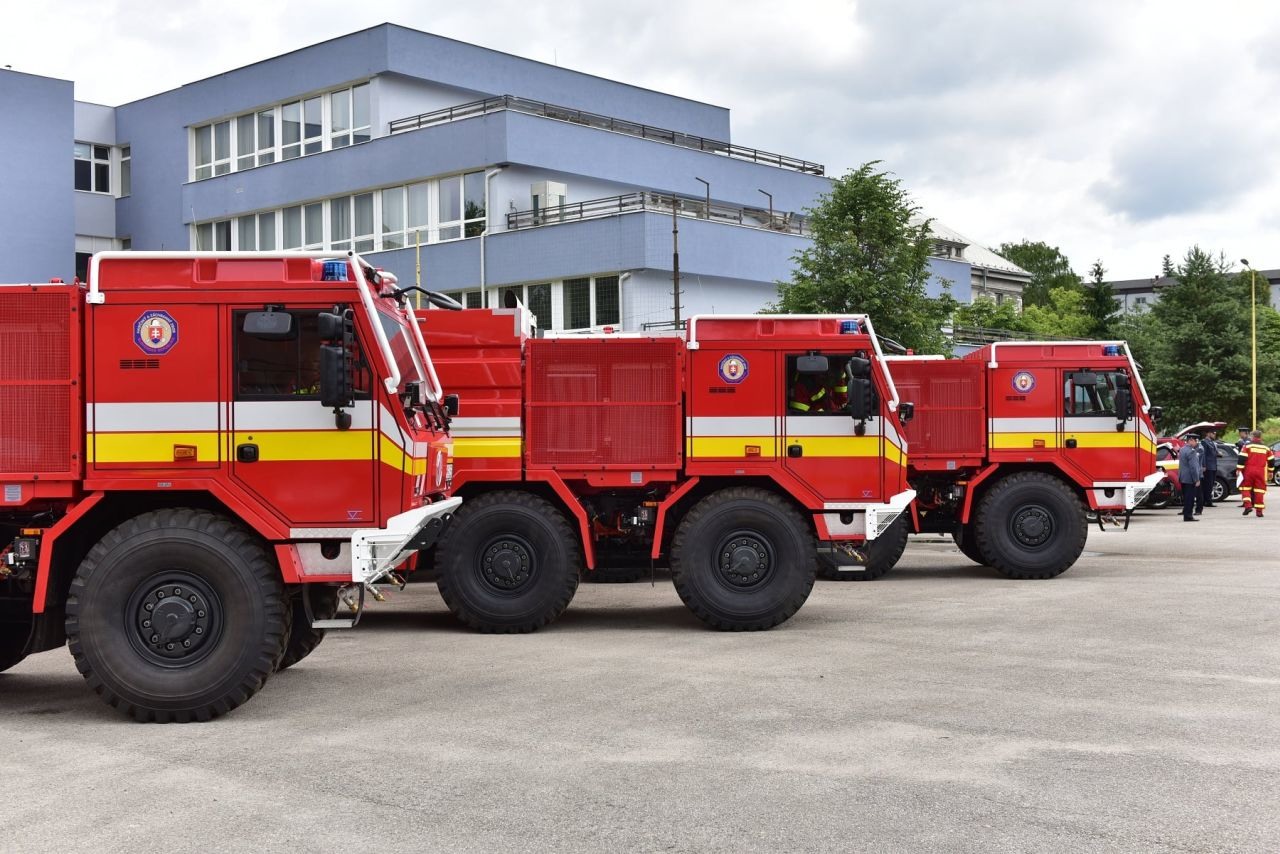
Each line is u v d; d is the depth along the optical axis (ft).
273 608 24.48
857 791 18.98
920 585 48.60
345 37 129.29
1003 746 21.80
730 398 37.63
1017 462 51.98
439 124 122.52
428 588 49.67
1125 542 67.05
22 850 16.35
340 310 25.32
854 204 89.51
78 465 25.03
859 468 37.42
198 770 20.45
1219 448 107.04
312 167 132.26
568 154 124.16
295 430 25.29
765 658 31.24
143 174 147.23
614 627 37.60
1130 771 20.11
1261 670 29.22
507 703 25.72
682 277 118.62
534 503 36.94
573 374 37.91
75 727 23.89
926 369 52.29
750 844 16.46
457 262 123.13
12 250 124.77
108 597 24.07
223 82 139.44
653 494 38.60
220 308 25.35
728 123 166.81
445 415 31.24
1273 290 410.72
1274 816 17.69
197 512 24.80
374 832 17.04
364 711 25.05
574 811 17.97
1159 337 182.80
